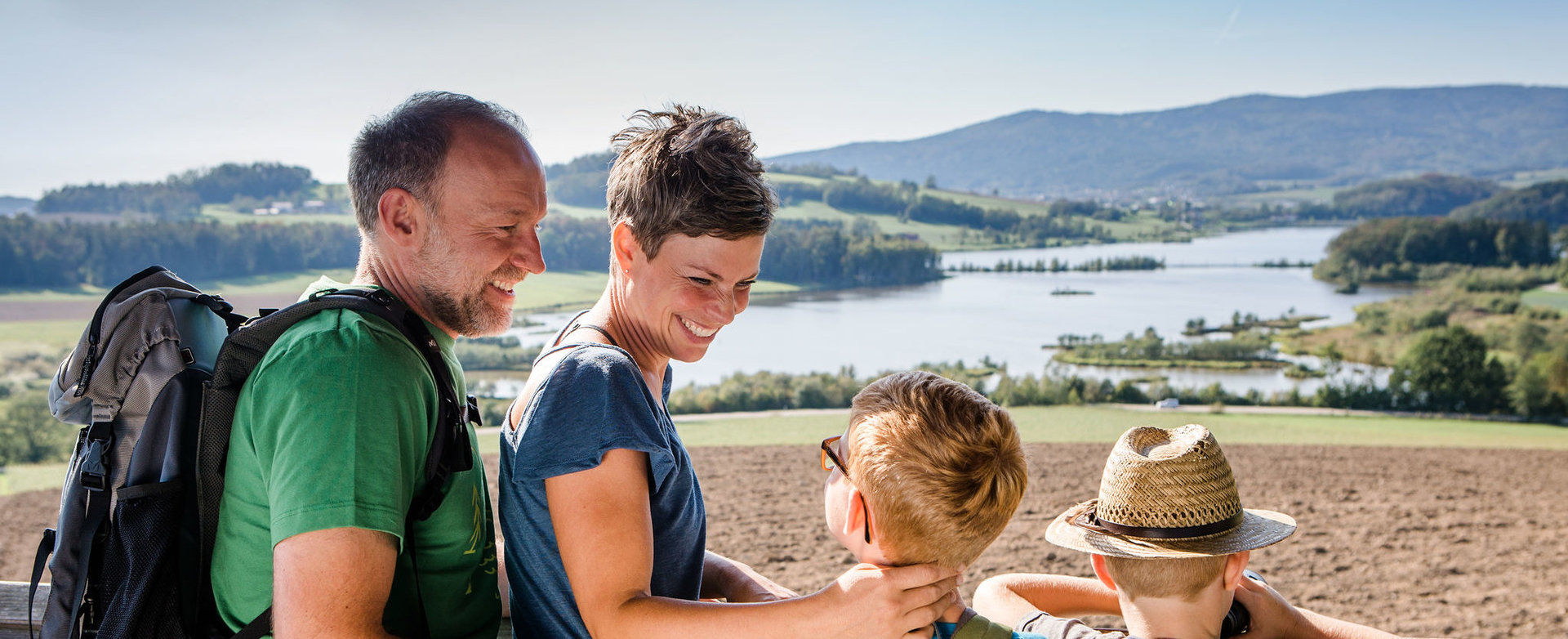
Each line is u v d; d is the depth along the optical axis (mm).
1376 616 13516
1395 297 126500
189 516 1199
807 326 112875
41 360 65375
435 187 1235
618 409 1152
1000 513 1194
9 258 98438
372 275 1319
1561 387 52156
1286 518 1523
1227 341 92188
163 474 1190
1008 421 1232
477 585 1360
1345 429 34875
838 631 1129
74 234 102812
